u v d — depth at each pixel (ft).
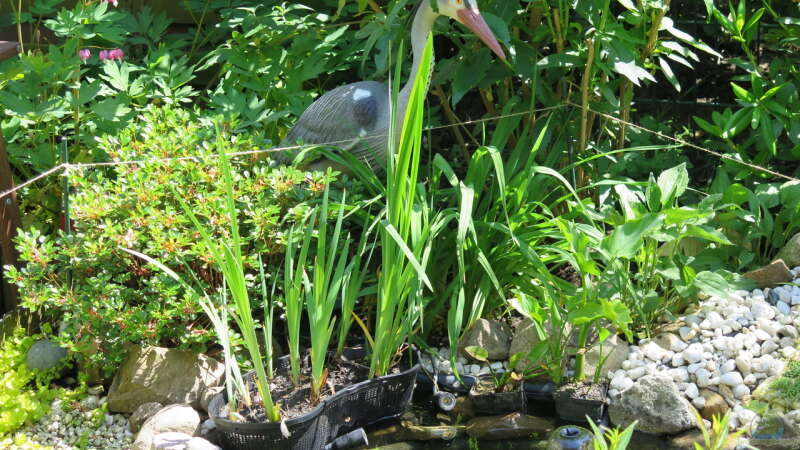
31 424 19.79
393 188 18.86
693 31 31.76
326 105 24.03
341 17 31.86
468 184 22.26
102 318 19.86
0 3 33.01
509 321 23.38
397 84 18.54
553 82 26.73
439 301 22.48
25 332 22.34
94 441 19.44
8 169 22.49
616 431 14.20
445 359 22.18
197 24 34.68
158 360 20.36
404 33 24.62
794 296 21.86
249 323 18.16
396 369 20.67
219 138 17.30
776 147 27.73
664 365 20.53
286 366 20.62
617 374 20.42
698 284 20.52
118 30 26.71
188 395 20.10
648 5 23.57
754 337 20.53
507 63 23.54
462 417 20.36
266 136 28.02
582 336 20.22
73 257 20.27
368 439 19.70
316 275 19.20
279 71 27.86
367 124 23.62
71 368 21.68
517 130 28.35
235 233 17.65
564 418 20.01
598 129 28.89
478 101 31.73
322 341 19.25
